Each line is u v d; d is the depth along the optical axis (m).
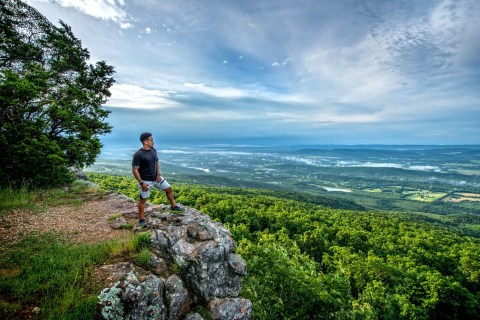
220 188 109.94
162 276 5.72
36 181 12.23
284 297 8.72
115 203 10.42
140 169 7.49
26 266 5.34
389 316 25.17
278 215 56.72
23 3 17.53
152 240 6.62
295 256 9.97
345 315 8.38
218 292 6.49
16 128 11.96
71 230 7.54
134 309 4.75
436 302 27.30
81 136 16.14
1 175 11.25
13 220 7.90
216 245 6.84
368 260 35.06
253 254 10.52
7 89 11.69
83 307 4.40
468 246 47.75
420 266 36.12
